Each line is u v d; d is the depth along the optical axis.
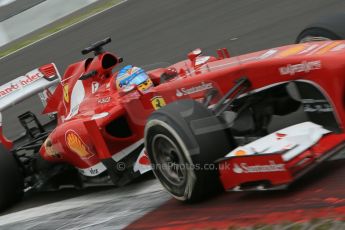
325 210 13.89
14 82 26.95
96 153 21.81
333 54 16.14
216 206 16.73
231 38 40.44
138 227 17.34
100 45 23.50
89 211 20.69
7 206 24.95
